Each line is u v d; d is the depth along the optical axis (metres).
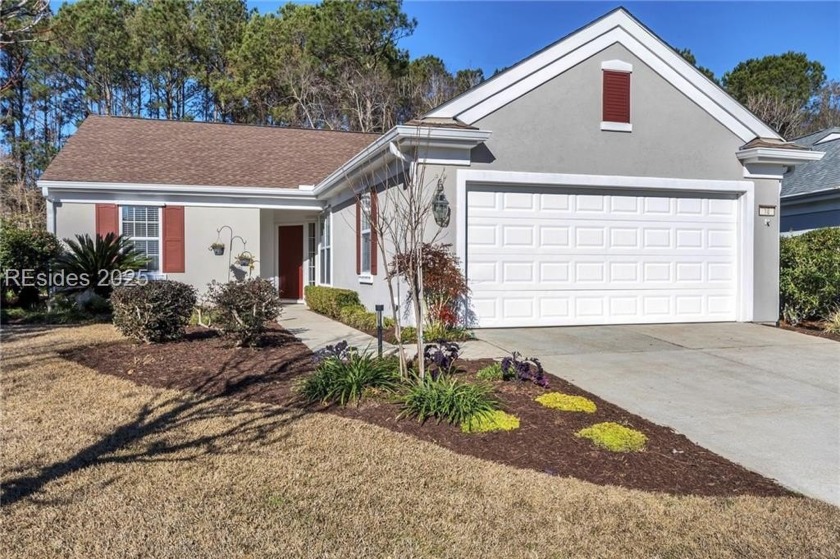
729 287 11.22
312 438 4.88
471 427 5.09
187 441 4.79
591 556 3.21
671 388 6.53
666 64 10.59
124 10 29.72
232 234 14.78
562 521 3.59
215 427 5.13
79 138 16.08
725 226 11.18
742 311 11.09
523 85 9.90
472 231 9.85
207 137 17.61
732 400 6.15
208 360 7.64
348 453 4.57
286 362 7.51
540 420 5.32
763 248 11.17
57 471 4.18
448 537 3.36
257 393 6.20
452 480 4.12
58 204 13.66
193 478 4.08
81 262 12.30
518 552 3.23
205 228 14.59
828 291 10.65
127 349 8.33
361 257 12.09
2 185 21.98
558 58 10.07
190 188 14.22
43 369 7.22
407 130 8.84
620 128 10.39
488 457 4.60
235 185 14.68
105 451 4.57
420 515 3.61
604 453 4.69
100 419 5.34
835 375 7.14
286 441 4.80
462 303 9.57
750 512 3.76
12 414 5.46
